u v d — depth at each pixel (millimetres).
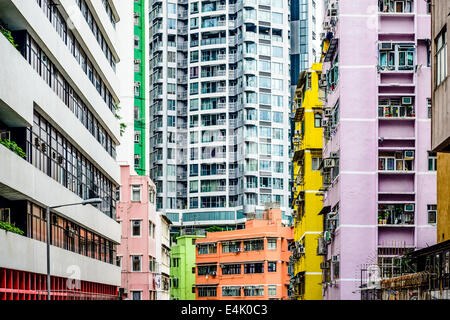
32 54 29766
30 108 28094
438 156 29281
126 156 64250
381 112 38000
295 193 59062
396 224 37281
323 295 45906
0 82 24000
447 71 21875
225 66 110688
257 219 88562
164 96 112312
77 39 38562
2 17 27500
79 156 39312
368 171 37875
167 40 113125
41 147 31297
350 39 38375
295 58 116875
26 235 29047
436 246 27000
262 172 107875
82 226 39750
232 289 85688
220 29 111125
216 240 88375
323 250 45000
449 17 21750
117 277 49906
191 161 111062
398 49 37969
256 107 108688
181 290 94750
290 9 117938
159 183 111250
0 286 25328
